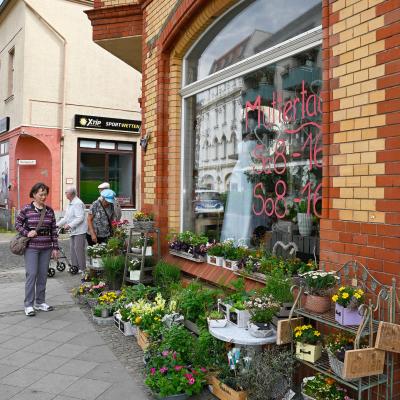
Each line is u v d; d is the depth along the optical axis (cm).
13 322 591
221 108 615
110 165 1797
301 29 482
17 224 628
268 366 350
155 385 378
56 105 1673
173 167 674
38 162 1694
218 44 627
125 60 924
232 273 514
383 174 320
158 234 664
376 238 324
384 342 288
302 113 475
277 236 508
